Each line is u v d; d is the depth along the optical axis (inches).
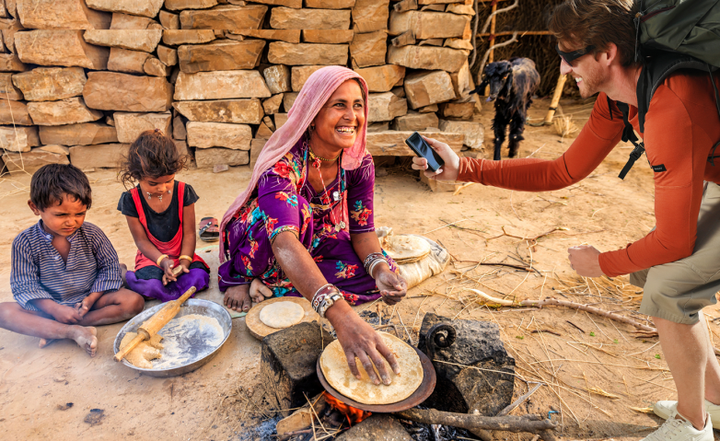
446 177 92.9
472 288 120.3
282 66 190.5
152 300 113.3
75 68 185.9
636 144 75.0
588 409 82.7
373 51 186.4
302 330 79.7
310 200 99.3
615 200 178.7
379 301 112.6
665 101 56.2
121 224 153.8
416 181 198.4
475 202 178.4
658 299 65.6
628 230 154.7
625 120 71.4
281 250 76.8
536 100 332.5
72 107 189.6
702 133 55.6
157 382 87.9
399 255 121.0
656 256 63.1
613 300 116.6
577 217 165.2
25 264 96.1
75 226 93.4
